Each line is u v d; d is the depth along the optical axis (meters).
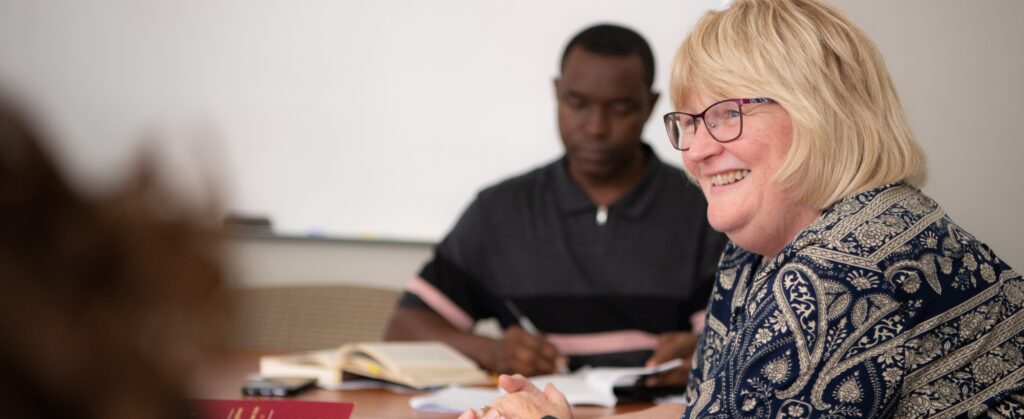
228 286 0.60
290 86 5.77
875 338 1.85
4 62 5.96
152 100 5.88
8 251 0.56
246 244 0.63
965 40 3.84
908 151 2.06
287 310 4.47
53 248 0.57
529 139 5.55
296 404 2.64
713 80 2.10
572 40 3.96
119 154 0.60
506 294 3.99
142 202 0.59
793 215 2.10
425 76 5.63
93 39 5.92
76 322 0.57
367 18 5.68
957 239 2.00
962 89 3.84
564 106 3.93
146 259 0.58
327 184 5.75
